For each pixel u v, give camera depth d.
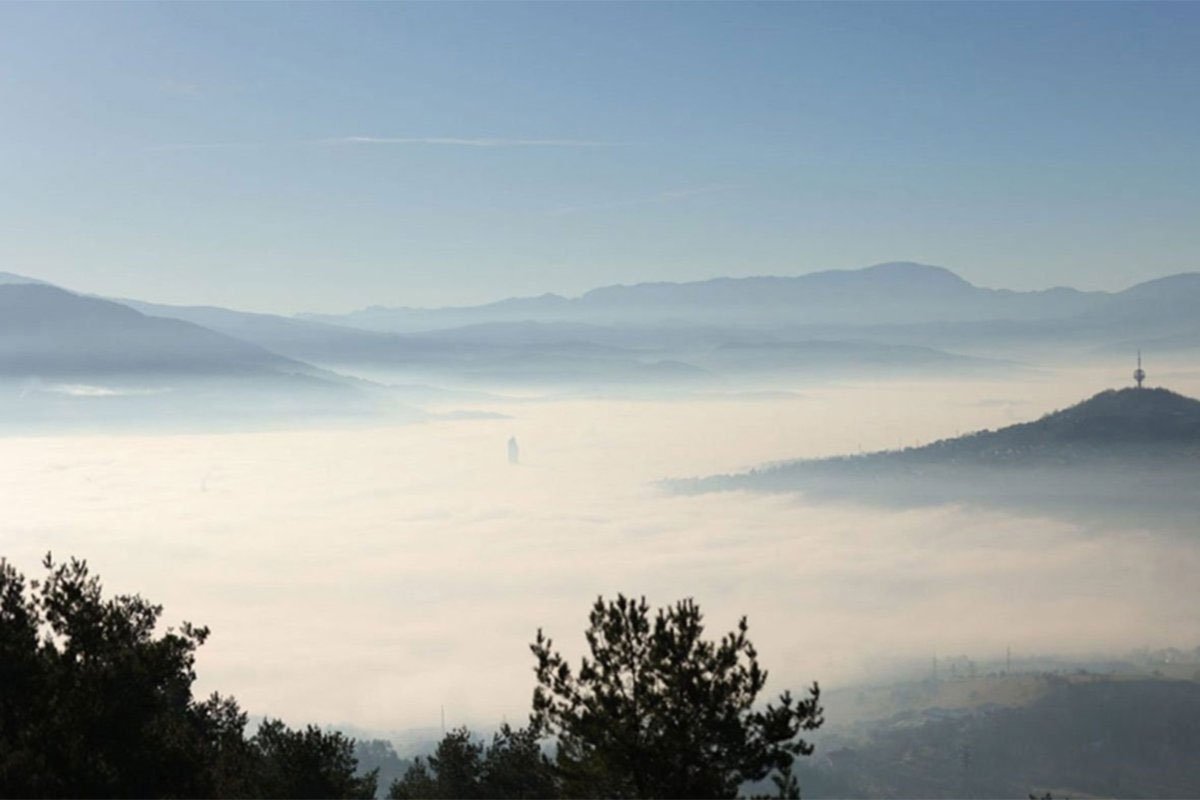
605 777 22.58
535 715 23.55
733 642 22.73
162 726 26.41
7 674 24.75
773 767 22.30
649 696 22.31
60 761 22.78
